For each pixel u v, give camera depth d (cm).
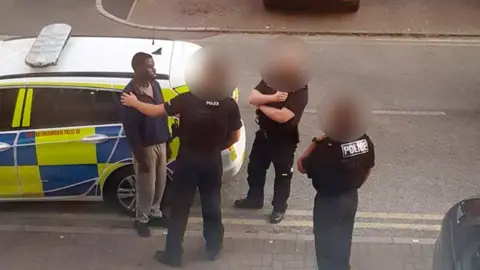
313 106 896
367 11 1248
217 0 1302
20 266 604
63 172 626
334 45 1121
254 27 1196
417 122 865
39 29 1199
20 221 663
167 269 595
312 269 596
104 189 648
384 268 602
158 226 648
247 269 597
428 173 751
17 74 621
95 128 613
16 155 616
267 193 706
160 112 539
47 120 616
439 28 1183
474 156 787
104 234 644
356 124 502
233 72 531
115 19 1236
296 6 1236
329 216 536
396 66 1040
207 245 599
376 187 723
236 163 646
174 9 1272
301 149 791
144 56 547
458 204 549
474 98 936
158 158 594
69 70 623
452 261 496
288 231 648
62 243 633
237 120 550
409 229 657
